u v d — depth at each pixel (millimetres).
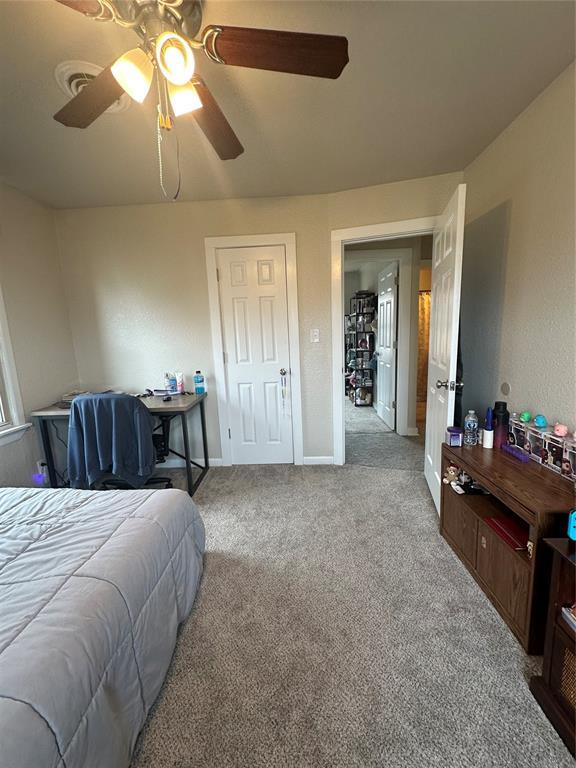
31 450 2674
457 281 1918
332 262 2941
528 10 1230
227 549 2031
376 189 2697
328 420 3227
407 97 1679
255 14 1238
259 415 3262
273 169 2391
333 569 1838
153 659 1160
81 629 878
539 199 1699
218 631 1468
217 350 3150
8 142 1944
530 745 1035
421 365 5359
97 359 3217
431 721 1106
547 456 1615
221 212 2955
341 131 1953
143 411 2443
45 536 1237
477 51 1405
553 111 1587
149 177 2443
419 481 2871
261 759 1019
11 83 1498
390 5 1206
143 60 1132
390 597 1633
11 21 1198
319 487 2811
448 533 2012
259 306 3092
